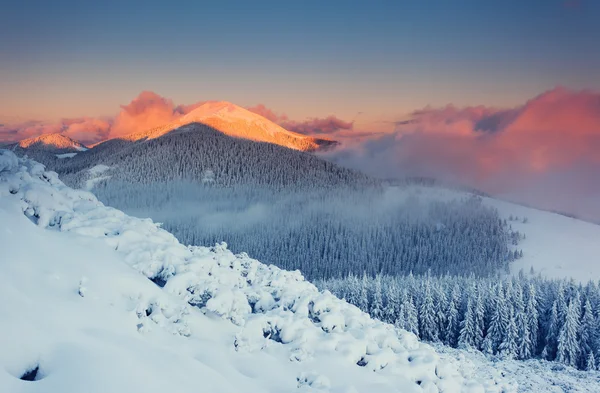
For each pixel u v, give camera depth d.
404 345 12.20
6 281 6.96
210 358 8.32
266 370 8.73
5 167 10.58
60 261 8.51
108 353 6.54
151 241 11.26
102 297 8.21
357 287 65.31
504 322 52.78
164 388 6.34
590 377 30.25
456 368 12.30
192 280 10.27
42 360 6.04
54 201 10.62
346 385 9.05
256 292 12.23
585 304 53.56
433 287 63.91
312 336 10.55
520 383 22.48
